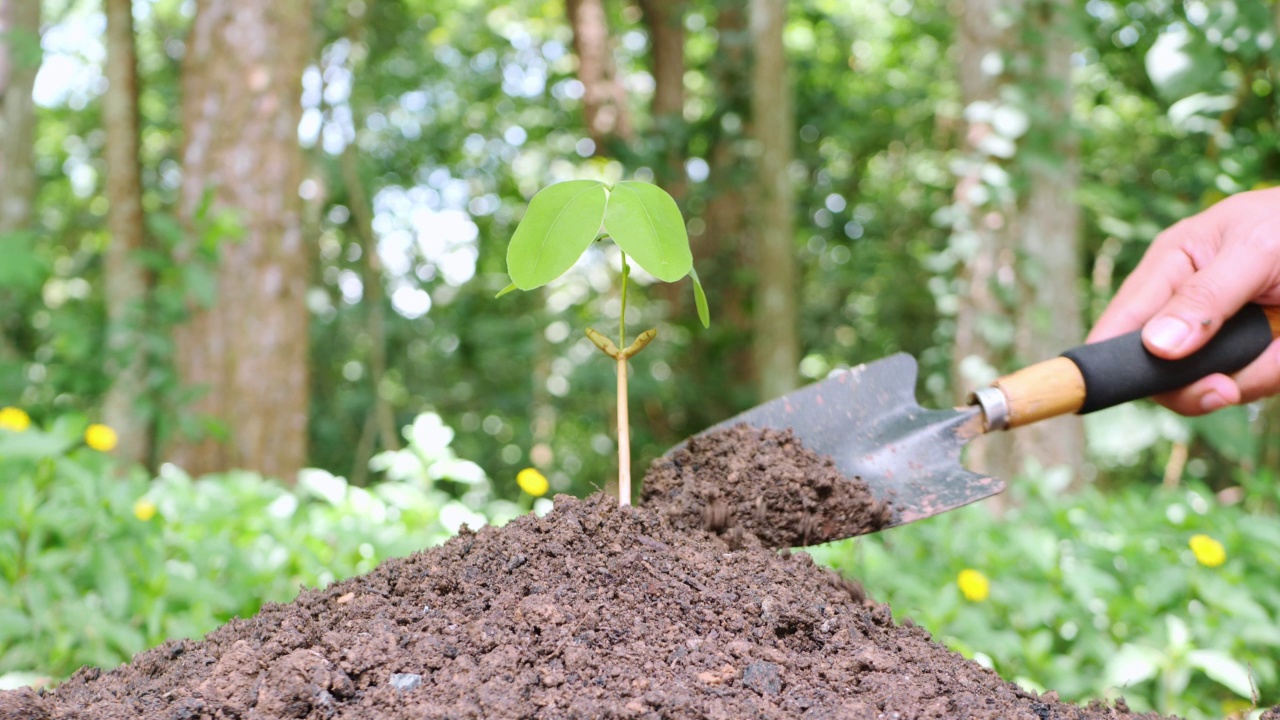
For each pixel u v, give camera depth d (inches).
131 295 169.5
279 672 44.9
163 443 166.9
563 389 339.0
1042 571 104.4
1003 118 179.9
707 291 360.8
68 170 341.4
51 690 50.2
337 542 111.9
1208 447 265.4
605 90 354.9
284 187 180.2
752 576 55.7
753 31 316.2
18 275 137.8
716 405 361.4
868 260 353.4
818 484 63.2
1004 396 69.4
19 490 92.7
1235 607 93.4
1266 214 73.9
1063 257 186.4
